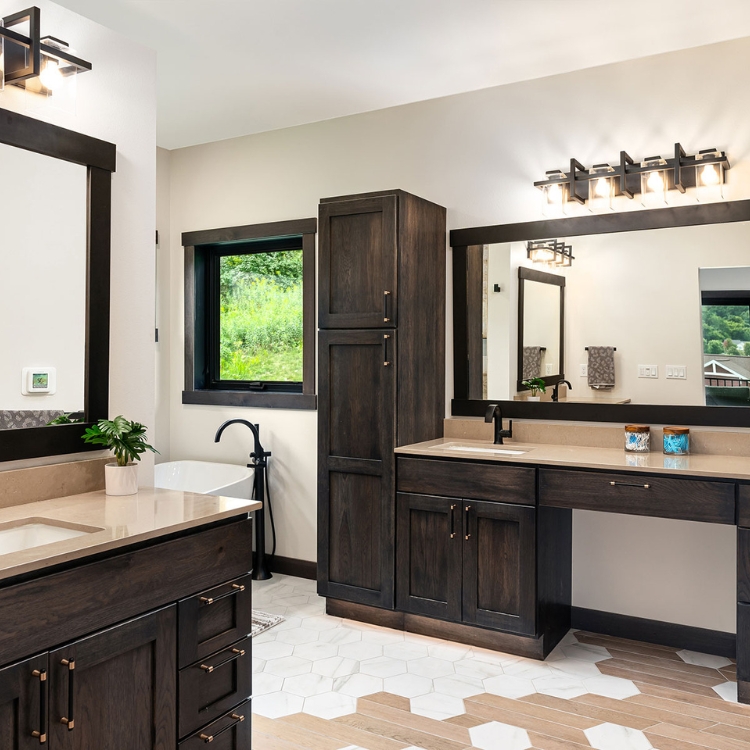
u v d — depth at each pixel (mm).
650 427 3213
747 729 2441
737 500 2590
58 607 1560
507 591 3008
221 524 2047
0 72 1980
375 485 3338
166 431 4664
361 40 3027
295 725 2463
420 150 3768
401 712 2557
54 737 1549
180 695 1877
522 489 2959
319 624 3416
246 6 2725
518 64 3277
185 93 3625
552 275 3422
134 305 2504
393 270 3230
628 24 2877
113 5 2715
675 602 3176
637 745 2332
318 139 4105
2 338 2062
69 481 2229
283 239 4402
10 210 2080
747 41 2996
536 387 3477
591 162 3332
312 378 4172
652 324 3205
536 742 2354
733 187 3037
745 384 3029
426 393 3516
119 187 2441
